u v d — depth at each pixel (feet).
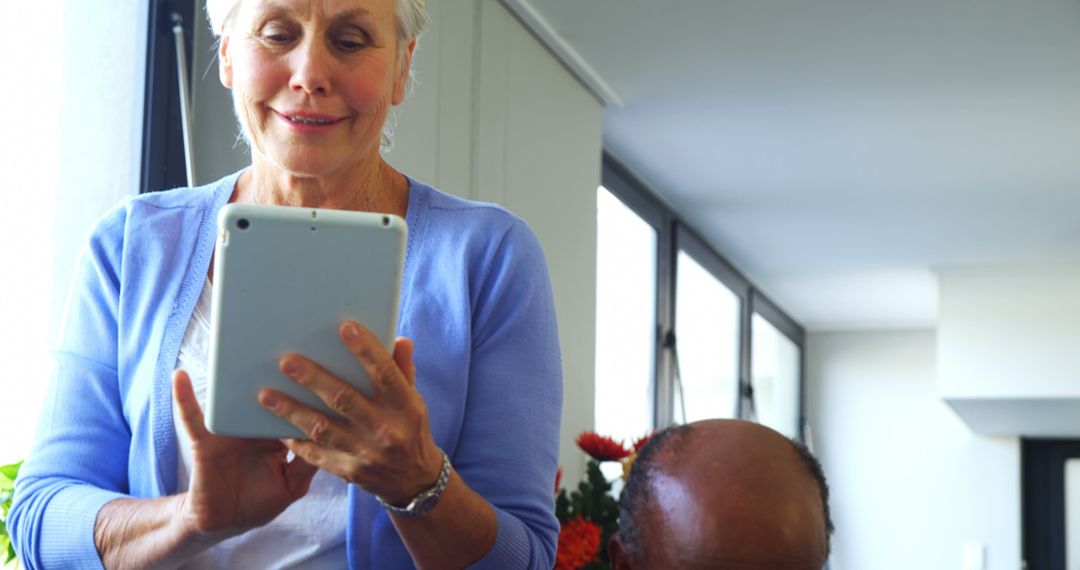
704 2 9.99
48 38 6.38
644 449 2.83
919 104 12.18
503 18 10.00
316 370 2.75
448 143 9.00
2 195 6.09
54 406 3.72
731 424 2.77
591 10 10.24
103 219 3.84
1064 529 22.71
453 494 3.16
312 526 3.56
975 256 18.49
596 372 12.87
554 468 3.75
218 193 3.81
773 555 2.59
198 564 3.58
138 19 6.77
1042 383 18.58
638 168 14.71
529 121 10.49
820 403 24.61
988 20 10.18
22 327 6.13
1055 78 11.35
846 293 21.48
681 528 2.63
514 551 3.41
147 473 3.59
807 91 11.95
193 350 3.59
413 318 3.64
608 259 13.91
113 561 3.33
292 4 3.37
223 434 2.82
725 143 13.65
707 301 18.42
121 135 6.64
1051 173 14.24
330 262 2.74
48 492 3.55
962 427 23.49
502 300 3.73
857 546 23.72
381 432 2.83
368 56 3.44
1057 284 18.79
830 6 9.99
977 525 23.03
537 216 10.64
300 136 3.41
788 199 15.81
